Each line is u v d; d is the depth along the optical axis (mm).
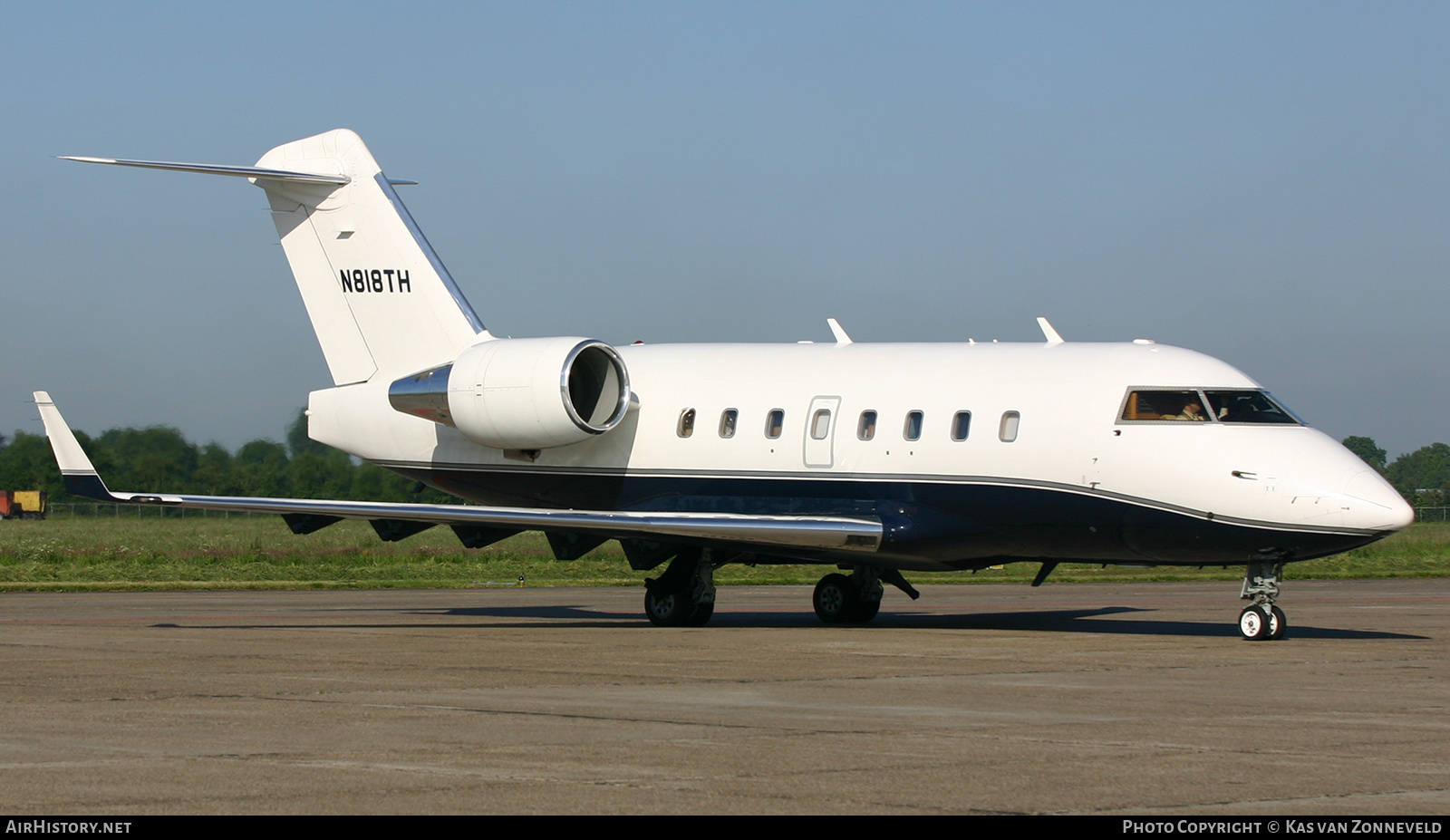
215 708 22438
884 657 30609
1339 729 20375
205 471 111688
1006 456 36344
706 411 41500
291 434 112125
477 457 44344
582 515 37406
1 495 141875
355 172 45344
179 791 15992
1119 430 35188
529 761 17703
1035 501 36000
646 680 26250
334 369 46375
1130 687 25266
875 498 38281
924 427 37750
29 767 17422
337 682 25828
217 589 61531
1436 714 21953
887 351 40469
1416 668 28641
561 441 41281
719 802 15430
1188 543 34906
